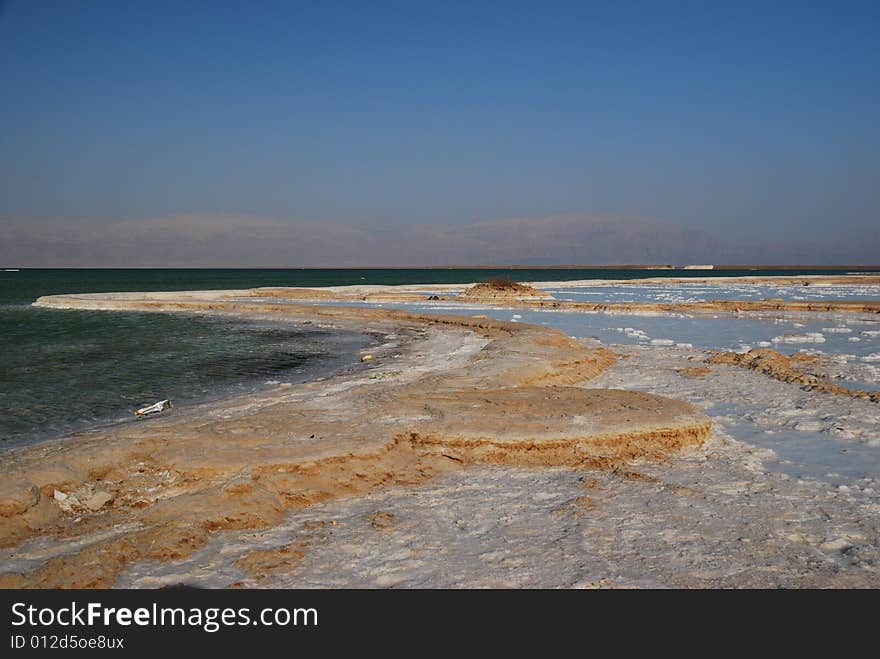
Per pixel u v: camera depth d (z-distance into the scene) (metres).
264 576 5.76
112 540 6.28
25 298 53.88
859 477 8.55
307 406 11.06
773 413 11.99
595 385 14.68
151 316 35.75
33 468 7.51
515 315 34.91
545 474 8.59
